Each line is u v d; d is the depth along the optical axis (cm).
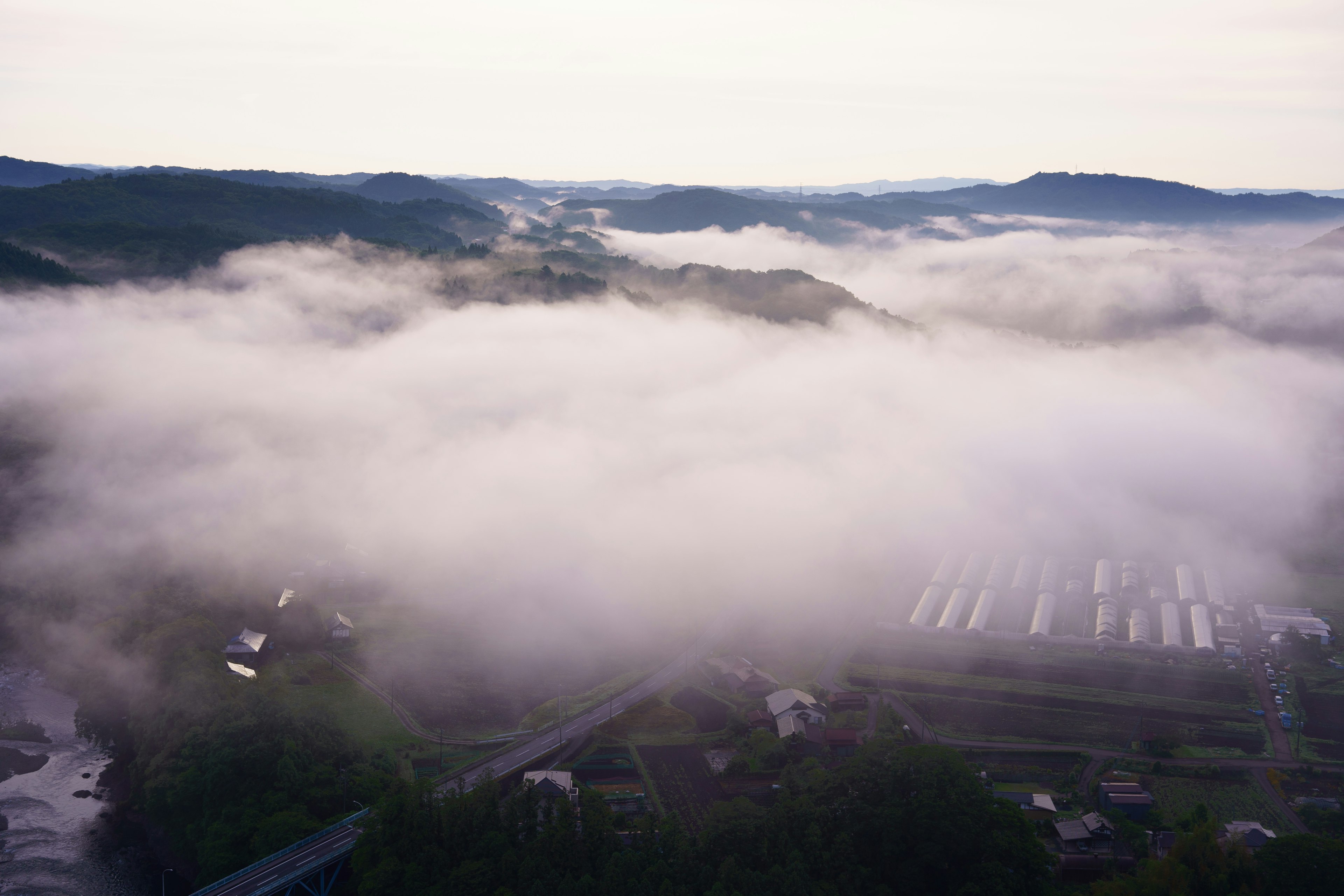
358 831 17288
